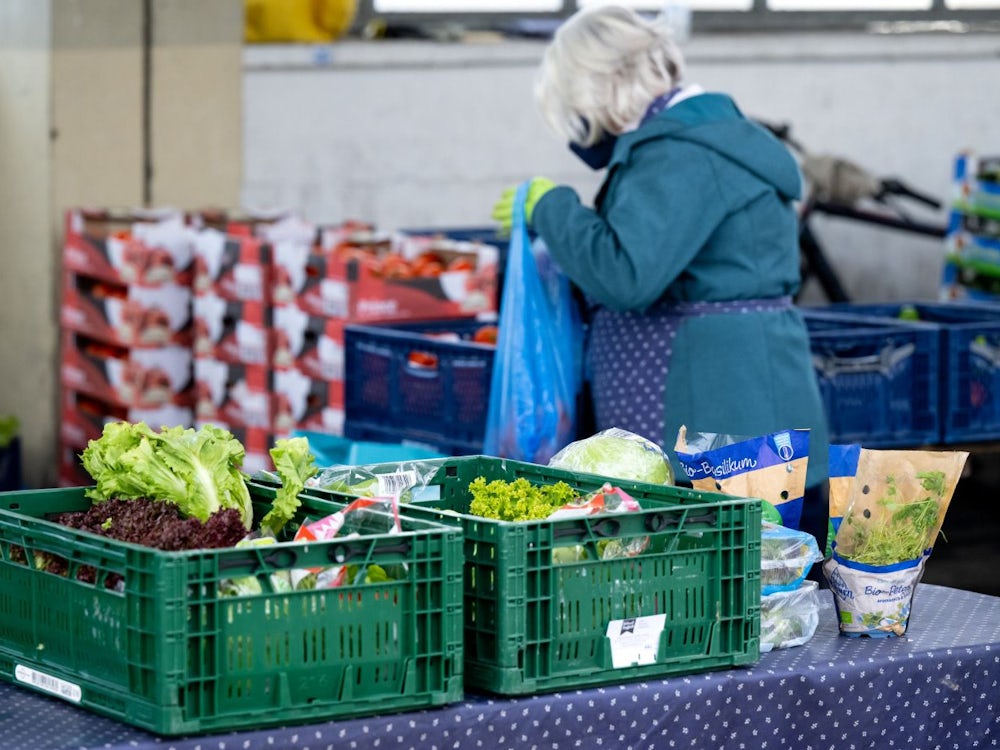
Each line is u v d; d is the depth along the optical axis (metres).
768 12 15.73
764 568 3.57
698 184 5.11
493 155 14.91
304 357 8.98
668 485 3.88
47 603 3.25
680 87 5.36
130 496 3.51
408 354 7.14
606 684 3.27
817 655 3.54
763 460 3.81
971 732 3.65
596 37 5.21
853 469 3.75
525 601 3.15
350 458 4.55
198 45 11.24
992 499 11.55
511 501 3.54
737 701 3.35
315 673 3.01
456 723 3.09
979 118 15.62
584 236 5.18
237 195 11.61
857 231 15.50
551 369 5.59
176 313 9.92
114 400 10.13
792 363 5.39
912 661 3.54
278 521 3.53
